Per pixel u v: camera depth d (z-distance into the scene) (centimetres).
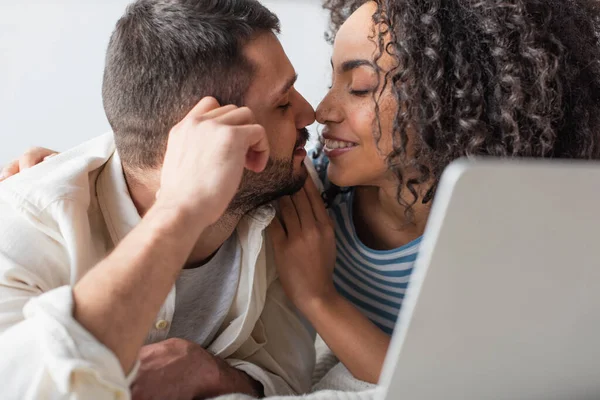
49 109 206
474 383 66
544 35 106
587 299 63
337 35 109
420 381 64
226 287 110
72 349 68
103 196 103
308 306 113
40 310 72
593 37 116
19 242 92
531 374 68
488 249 57
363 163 110
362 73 106
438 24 103
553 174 54
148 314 74
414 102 104
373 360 110
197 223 77
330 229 117
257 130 83
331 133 111
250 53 97
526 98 106
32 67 213
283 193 106
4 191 96
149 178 101
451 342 62
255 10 100
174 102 96
